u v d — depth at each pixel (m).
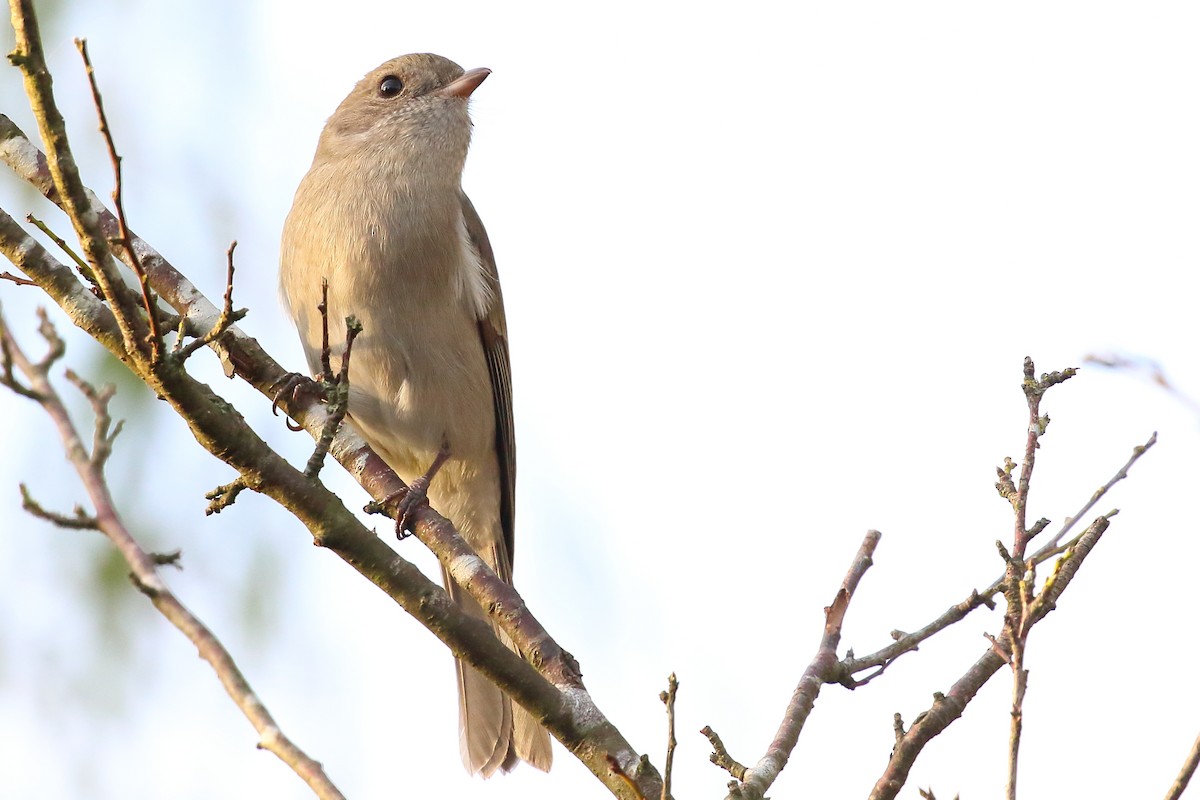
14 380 4.91
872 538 7.87
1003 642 6.10
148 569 4.82
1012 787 5.57
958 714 6.58
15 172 7.97
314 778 4.75
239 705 4.85
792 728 6.86
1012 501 6.54
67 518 4.82
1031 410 6.77
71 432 4.91
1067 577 6.43
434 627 6.63
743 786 6.32
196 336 8.05
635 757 6.46
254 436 6.68
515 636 7.27
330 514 6.72
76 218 5.97
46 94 5.73
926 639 7.35
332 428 6.84
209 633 4.88
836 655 7.29
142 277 6.10
